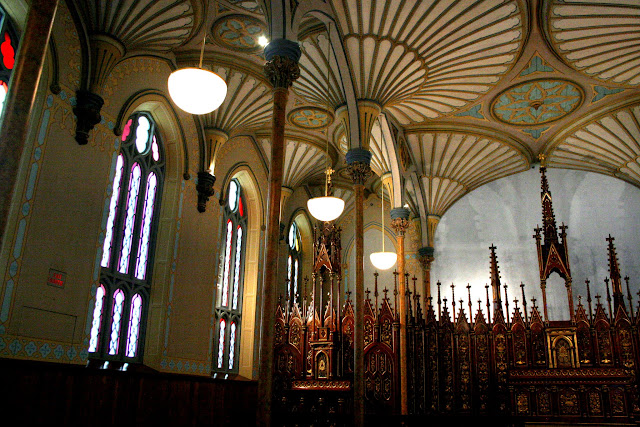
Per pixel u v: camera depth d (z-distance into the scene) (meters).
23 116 4.92
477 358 15.20
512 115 17.23
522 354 14.92
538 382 14.30
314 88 14.03
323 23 11.88
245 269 17.44
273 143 9.18
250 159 17.58
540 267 15.91
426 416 13.45
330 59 13.09
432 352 15.23
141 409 10.58
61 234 9.36
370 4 11.42
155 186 13.26
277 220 8.80
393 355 14.50
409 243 22.98
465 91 15.55
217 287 15.17
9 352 8.08
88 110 9.82
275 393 14.55
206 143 14.62
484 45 13.18
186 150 13.87
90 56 9.98
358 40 12.23
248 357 16.50
